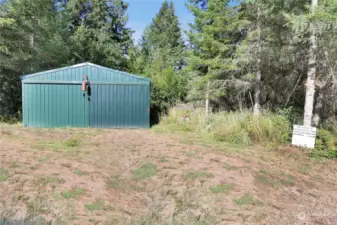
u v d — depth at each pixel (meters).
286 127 7.46
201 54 11.70
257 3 8.41
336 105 9.37
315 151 6.16
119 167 4.94
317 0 6.59
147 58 22.42
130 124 9.51
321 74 8.40
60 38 15.77
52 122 9.12
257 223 3.07
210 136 7.75
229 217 3.20
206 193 3.83
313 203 3.62
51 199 3.40
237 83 11.03
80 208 3.25
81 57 17.91
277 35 9.06
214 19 10.97
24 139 6.60
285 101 11.34
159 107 12.37
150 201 3.69
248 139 7.04
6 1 10.81
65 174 4.23
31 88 8.97
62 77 9.12
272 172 4.75
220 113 9.98
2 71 11.73
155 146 6.51
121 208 3.39
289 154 5.99
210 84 11.41
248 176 4.46
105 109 9.38
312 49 7.04
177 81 13.59
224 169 4.76
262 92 11.42
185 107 12.31
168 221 3.12
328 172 4.95
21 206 3.19
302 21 6.33
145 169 4.80
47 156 5.11
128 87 9.47
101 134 8.01
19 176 3.97
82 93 9.26
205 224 3.03
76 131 8.32
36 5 11.77
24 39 11.70
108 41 21.11
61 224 2.86
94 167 4.75
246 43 10.06
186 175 4.47
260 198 3.70
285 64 10.16
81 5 21.66
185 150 6.07
